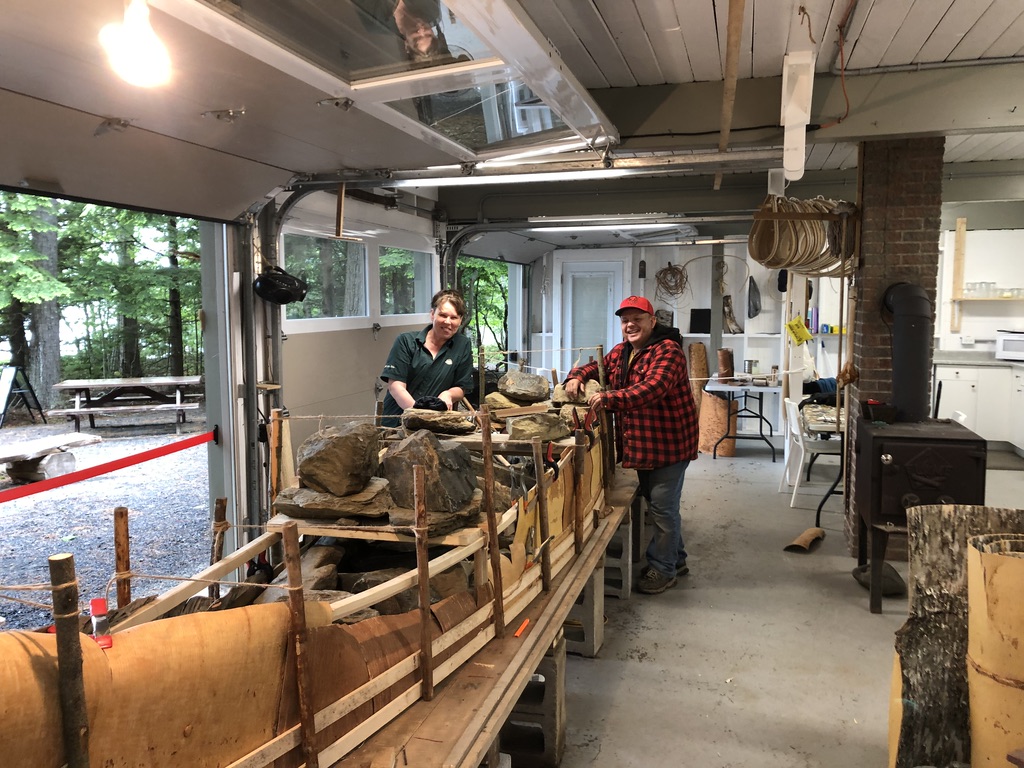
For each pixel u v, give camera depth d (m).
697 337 8.23
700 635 3.37
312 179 3.59
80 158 2.46
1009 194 5.72
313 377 4.45
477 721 1.56
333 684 1.41
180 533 5.06
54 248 8.70
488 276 11.35
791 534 4.85
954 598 2.10
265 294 3.71
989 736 1.84
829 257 4.67
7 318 9.05
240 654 1.22
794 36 2.99
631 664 3.10
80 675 0.99
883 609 3.64
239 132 2.65
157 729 1.11
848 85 3.87
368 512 1.99
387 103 2.39
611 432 3.75
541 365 9.07
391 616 1.67
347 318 4.84
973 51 3.59
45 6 1.51
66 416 8.53
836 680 2.95
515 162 3.70
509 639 1.98
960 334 7.41
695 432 3.81
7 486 5.77
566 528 2.65
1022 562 1.77
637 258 8.48
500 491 2.26
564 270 8.78
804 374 7.03
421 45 1.98
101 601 1.42
